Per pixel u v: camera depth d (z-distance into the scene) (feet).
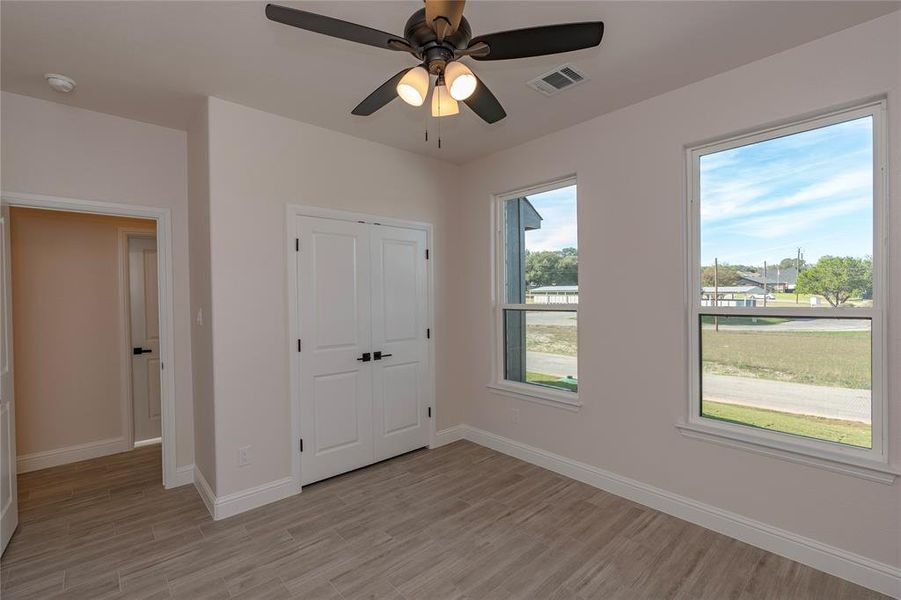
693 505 8.60
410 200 12.46
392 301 12.05
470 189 13.44
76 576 7.07
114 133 9.76
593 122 10.18
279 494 9.73
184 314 10.65
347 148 11.07
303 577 7.06
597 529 8.43
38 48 7.08
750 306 8.13
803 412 7.57
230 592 6.70
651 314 9.21
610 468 9.99
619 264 9.74
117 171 9.78
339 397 10.91
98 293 12.64
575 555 7.60
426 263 12.89
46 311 11.84
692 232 8.79
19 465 11.35
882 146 6.71
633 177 9.46
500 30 6.85
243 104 9.29
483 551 7.74
